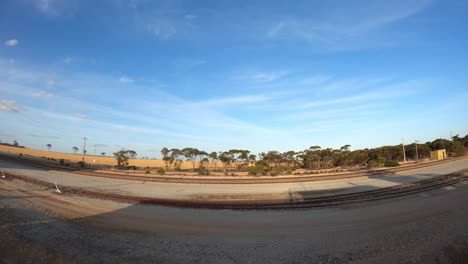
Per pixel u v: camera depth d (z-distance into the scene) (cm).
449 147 8025
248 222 1125
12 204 1353
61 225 1023
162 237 920
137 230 995
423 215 1156
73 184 2261
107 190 2005
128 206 1421
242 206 1435
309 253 771
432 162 5047
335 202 1513
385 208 1329
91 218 1148
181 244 851
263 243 863
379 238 883
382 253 754
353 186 2239
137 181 2691
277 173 3956
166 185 2447
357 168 5619
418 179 2508
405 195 1656
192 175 3784
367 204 1443
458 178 2383
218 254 769
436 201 1438
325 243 852
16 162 4162
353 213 1251
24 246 784
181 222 1120
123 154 6128
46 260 704
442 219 1077
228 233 972
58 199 1566
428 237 870
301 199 1686
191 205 1462
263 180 2808
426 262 691
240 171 5500
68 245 809
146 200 1588
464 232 908
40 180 2391
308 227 1040
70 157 8988
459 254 737
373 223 1067
